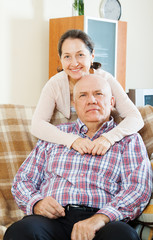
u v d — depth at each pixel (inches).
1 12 149.5
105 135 79.4
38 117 88.0
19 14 155.0
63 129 86.7
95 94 81.8
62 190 76.8
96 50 158.6
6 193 84.5
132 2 193.0
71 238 67.2
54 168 80.2
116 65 167.5
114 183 77.2
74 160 79.4
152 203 73.0
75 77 87.4
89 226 66.0
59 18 157.0
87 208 74.7
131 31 194.5
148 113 91.4
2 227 75.9
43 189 80.7
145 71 205.0
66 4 170.7
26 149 89.1
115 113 92.4
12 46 154.4
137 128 82.7
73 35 85.6
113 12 171.3
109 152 78.7
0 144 87.5
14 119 90.8
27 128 91.4
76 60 85.9
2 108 91.4
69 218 74.2
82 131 84.4
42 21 162.9
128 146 78.7
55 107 94.6
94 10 179.3
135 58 198.8
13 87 156.8
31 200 75.2
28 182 80.4
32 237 64.5
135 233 63.2
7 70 154.0
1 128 89.0
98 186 76.4
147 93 147.1
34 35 161.0
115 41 165.5
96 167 78.0
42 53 165.0
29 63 161.0
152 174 77.6
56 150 82.0
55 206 72.6
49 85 91.4
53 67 161.0
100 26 157.8
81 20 150.0
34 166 82.5
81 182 76.9
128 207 70.7
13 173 86.4
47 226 67.9
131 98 145.3
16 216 84.0
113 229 63.1
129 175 75.3
